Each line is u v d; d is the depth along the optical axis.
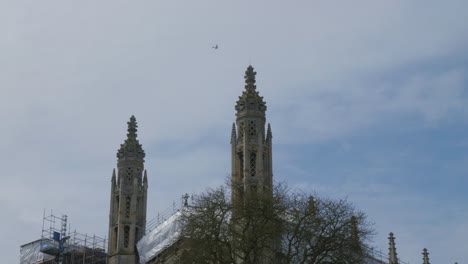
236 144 72.62
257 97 73.88
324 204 57.59
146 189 83.81
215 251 55.56
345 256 55.72
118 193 82.19
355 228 57.09
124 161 83.31
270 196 58.44
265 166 72.00
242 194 60.06
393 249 89.31
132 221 81.12
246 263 55.44
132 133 85.38
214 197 58.88
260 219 56.59
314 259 55.28
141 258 78.50
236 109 74.12
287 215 57.84
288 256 55.66
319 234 56.09
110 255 80.38
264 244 56.44
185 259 56.47
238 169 71.81
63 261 90.81
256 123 72.88
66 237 91.50
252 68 76.62
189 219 58.09
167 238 77.62
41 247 90.94
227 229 56.34
